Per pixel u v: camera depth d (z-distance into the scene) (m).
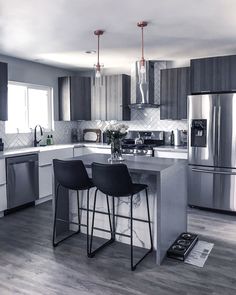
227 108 3.98
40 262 2.71
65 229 3.45
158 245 2.63
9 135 4.80
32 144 5.24
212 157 4.14
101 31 3.41
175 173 2.94
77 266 2.63
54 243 3.07
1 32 3.43
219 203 4.14
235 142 3.96
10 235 3.35
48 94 5.68
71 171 2.80
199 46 4.18
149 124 5.57
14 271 2.55
